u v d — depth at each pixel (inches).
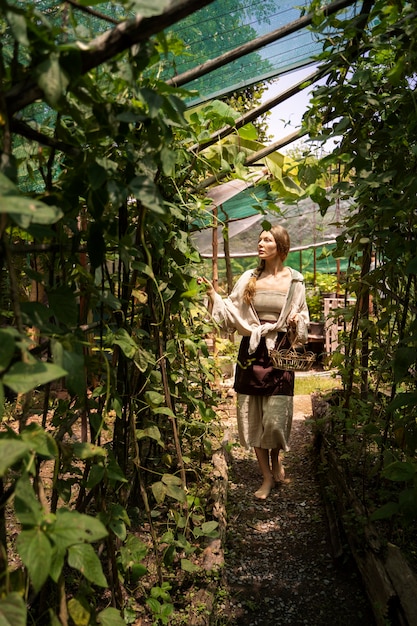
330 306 354.0
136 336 79.4
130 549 74.7
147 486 119.5
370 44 93.0
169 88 49.0
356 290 129.9
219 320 149.3
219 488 135.0
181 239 91.9
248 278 153.1
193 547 99.5
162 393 103.2
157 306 96.8
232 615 98.3
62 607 50.9
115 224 58.6
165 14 39.9
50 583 75.6
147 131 53.3
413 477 69.9
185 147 93.2
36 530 37.4
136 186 45.9
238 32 94.8
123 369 82.0
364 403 143.3
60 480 72.9
